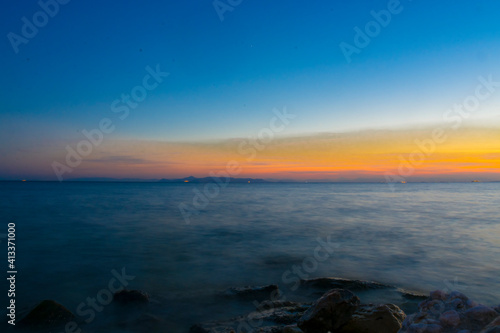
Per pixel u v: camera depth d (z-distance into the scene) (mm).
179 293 8086
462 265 10875
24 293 8234
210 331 5492
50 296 8000
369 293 7887
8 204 36156
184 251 13000
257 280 9250
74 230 17969
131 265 10906
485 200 49219
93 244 14312
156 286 8719
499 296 7988
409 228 19078
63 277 9594
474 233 17312
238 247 13750
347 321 4625
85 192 73125
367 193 79250
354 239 15570
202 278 9469
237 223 21000
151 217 24000
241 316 6242
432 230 18328
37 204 36312
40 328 6078
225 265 10891
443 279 9375
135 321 6371
